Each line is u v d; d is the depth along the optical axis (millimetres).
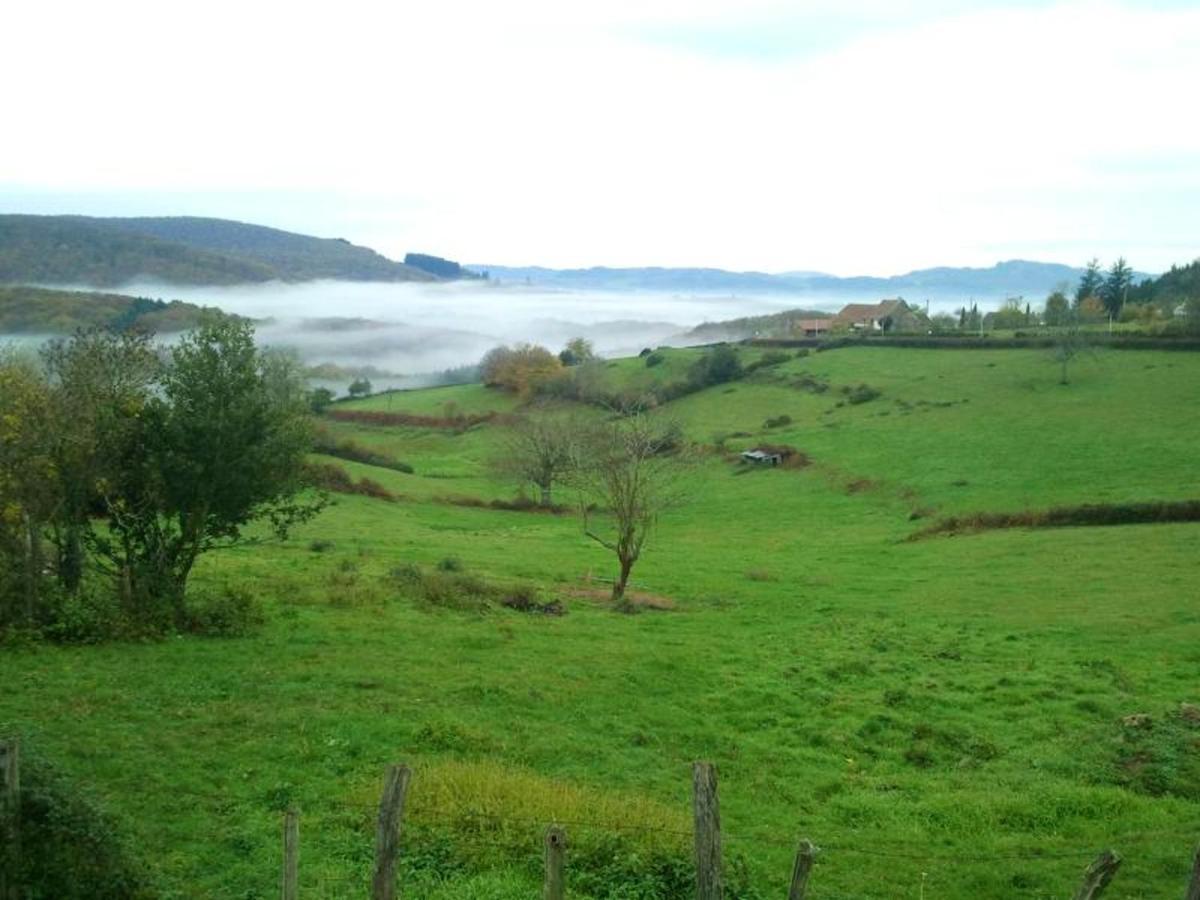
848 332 160125
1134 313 154250
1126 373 103938
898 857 17078
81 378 28172
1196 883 10062
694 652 32469
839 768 22297
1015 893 15633
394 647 29594
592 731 23453
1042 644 34719
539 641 32438
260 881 13977
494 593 40562
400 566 43188
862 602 44281
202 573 39750
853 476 83688
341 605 35438
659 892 14125
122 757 18641
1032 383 105938
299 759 19375
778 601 44625
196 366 29953
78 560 29016
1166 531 55156
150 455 28797
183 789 17469
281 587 36812
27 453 26391
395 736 21203
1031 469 74750
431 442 130500
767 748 23297
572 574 51344
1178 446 74938
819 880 15867
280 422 31453
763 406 120875
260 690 23781
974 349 127938
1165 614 38844
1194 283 171500
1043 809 19328
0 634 25797
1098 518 59375
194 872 14234
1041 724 25234
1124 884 15922
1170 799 20328
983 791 20625
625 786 19703
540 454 86312
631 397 129625
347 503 73750
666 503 55531
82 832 12430
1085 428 85000
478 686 25609
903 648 34125
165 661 25609
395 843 10781
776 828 18344
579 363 158500
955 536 60844
